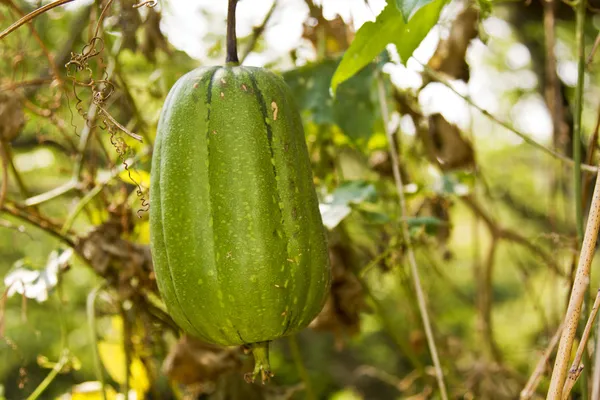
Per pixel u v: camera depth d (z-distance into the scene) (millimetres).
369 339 3281
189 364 1134
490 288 1411
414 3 835
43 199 1165
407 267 1407
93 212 1233
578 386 1206
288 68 1197
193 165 840
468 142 1269
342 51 1237
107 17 1188
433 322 1359
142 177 1159
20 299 2385
